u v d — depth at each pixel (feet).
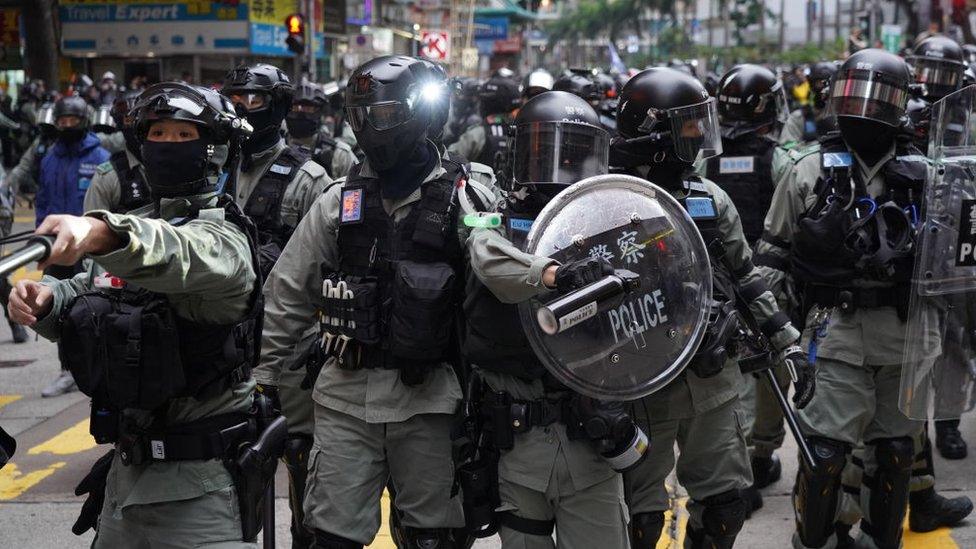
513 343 10.79
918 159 14.06
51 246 7.30
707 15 325.21
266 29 91.86
